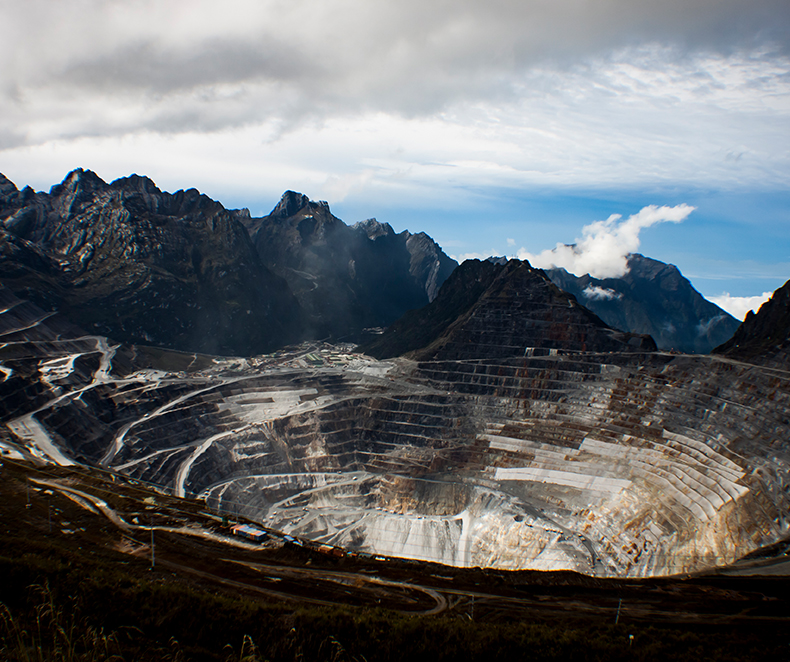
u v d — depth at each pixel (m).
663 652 61.34
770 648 64.44
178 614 55.03
